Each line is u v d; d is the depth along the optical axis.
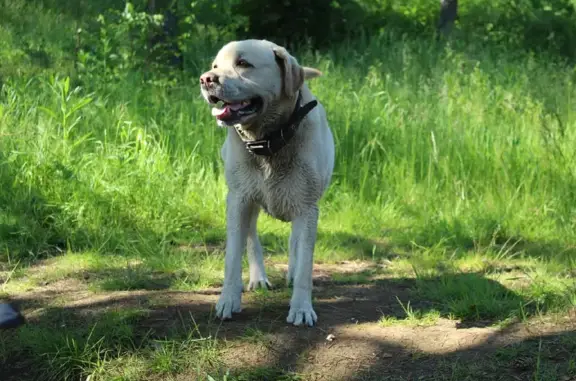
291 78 3.99
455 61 11.72
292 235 4.75
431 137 8.28
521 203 7.34
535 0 15.89
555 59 14.13
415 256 5.97
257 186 4.29
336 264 5.96
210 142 7.94
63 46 11.74
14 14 12.85
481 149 8.11
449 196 7.53
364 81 10.58
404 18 15.51
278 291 4.91
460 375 3.75
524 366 3.79
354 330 4.27
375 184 7.70
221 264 5.54
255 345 4.09
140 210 6.55
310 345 4.10
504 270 5.64
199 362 3.92
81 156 7.14
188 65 11.87
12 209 6.35
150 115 8.44
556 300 4.61
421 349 4.04
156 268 5.49
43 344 4.11
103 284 5.05
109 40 9.95
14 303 4.78
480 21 15.54
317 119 4.30
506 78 11.21
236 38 13.21
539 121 8.92
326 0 12.94
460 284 4.93
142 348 4.11
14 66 10.51
